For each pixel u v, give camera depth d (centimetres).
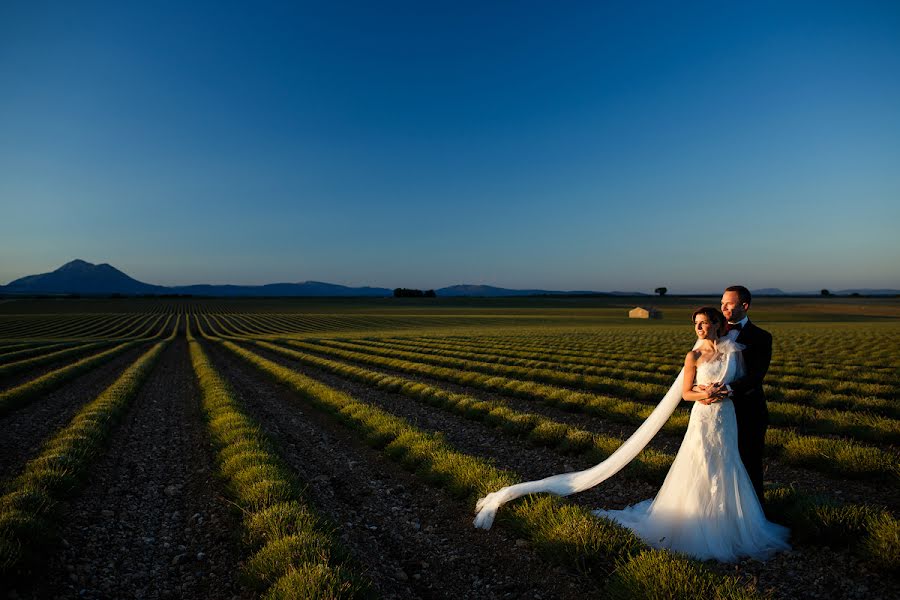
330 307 15788
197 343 5466
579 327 7406
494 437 1103
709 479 517
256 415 1409
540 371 2008
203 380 2045
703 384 516
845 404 1297
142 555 556
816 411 1150
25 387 1700
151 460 947
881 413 1202
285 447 1049
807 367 2030
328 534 557
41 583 477
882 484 716
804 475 776
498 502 627
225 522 646
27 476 727
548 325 8319
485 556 546
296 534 543
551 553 517
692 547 505
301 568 467
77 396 1745
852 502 656
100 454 964
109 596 470
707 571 437
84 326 8569
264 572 484
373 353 3309
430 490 769
